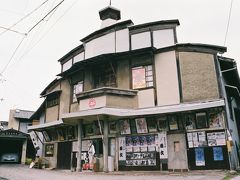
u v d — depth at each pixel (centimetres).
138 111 1483
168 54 1590
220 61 1513
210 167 1299
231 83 1764
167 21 1661
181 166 1375
